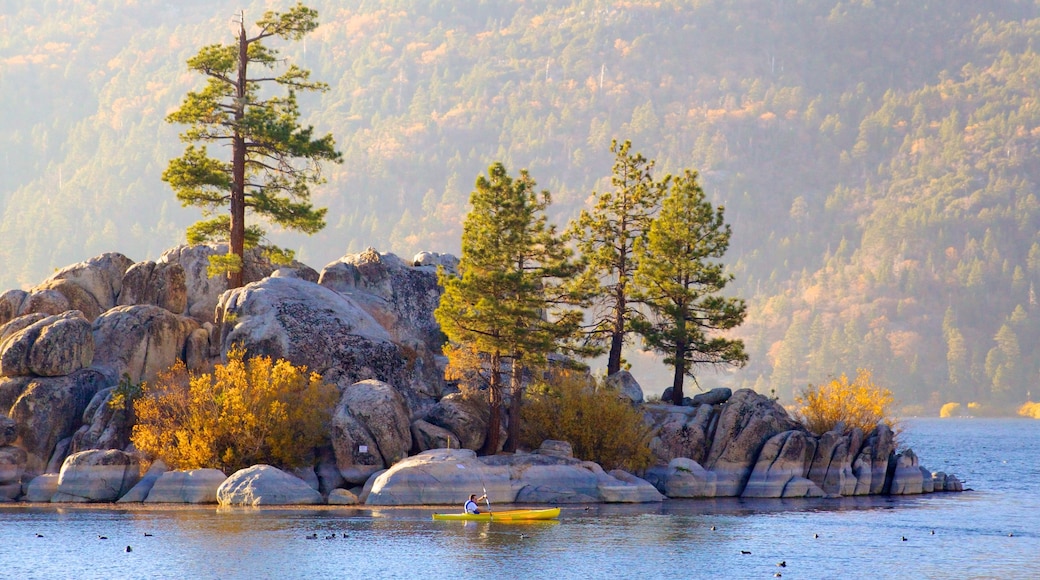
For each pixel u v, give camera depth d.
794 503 151.62
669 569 106.00
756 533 125.00
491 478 139.38
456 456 139.12
